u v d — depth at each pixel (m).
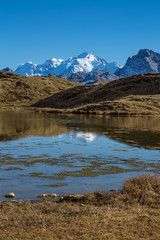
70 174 12.09
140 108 62.09
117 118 46.12
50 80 154.25
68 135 23.98
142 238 6.07
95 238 6.07
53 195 9.34
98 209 7.94
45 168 13.05
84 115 54.81
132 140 21.41
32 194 9.55
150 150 17.55
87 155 15.97
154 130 27.91
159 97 70.69
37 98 118.69
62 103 96.19
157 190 9.42
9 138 21.81
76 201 8.86
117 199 8.78
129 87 87.75
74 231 6.45
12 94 122.81
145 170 12.83
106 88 94.56
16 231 6.48
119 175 12.00
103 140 21.36
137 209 7.79
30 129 27.95
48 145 19.02
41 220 7.12
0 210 7.87
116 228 6.60
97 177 11.66
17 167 13.18
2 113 60.34
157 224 6.80
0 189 10.05
